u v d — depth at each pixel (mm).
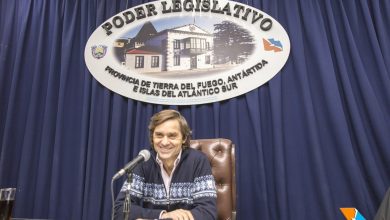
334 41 1938
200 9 2109
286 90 1949
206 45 2059
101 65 2086
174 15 2123
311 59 1974
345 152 1776
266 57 1972
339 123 1814
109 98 2051
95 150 1965
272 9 2061
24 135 2064
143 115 2023
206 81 2002
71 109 2090
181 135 1340
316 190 1800
